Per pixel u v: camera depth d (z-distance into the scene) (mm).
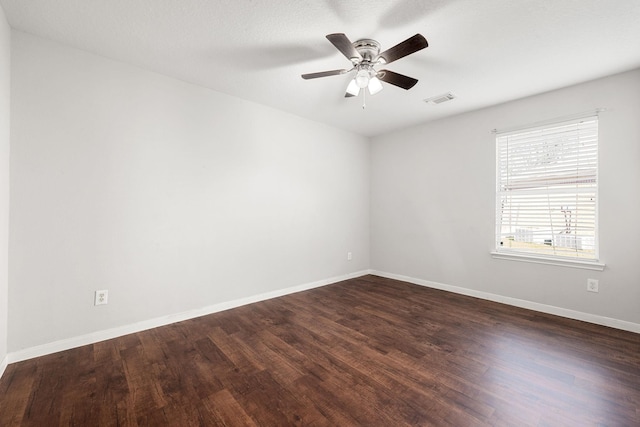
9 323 2023
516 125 3271
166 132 2740
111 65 2436
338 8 1827
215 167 3080
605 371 1955
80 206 2299
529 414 1551
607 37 2090
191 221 2910
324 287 4102
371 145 4906
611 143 2682
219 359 2125
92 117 2348
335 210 4371
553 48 2244
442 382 1842
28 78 2086
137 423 1486
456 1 1753
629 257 2605
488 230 3523
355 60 2195
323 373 1946
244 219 3332
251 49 2297
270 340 2438
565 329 2641
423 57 2387
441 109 3590
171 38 2154
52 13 1875
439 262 4012
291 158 3787
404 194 4414
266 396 1706
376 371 1970
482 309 3189
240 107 3271
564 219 2996
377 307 3262
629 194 2598
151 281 2664
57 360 2086
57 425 1468
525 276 3234
